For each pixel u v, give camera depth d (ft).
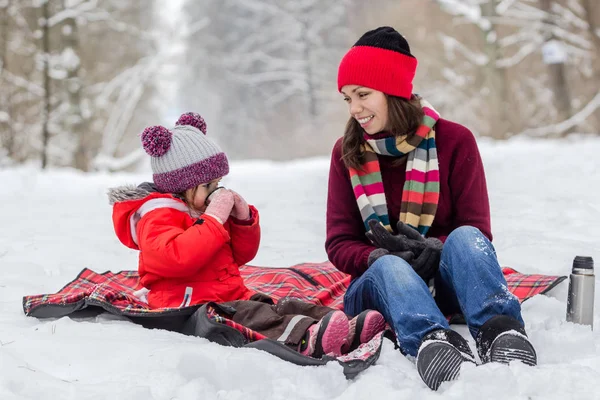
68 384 8.29
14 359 8.84
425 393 8.20
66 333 10.48
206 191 11.85
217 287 11.59
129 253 18.47
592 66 96.32
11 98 75.20
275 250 18.62
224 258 11.93
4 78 74.54
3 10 73.87
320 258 17.81
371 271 10.26
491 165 39.04
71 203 30.89
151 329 10.82
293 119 164.04
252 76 166.61
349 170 11.98
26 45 79.66
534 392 8.02
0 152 70.85
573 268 10.76
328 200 12.35
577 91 100.94
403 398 7.95
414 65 11.66
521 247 17.13
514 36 91.66
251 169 57.06
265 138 162.81
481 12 82.12
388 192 11.95
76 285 13.50
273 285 13.99
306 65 162.61
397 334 9.47
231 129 171.83
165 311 10.68
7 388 8.19
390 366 9.02
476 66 108.68
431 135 11.77
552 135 95.09
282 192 33.53
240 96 172.14
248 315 10.40
